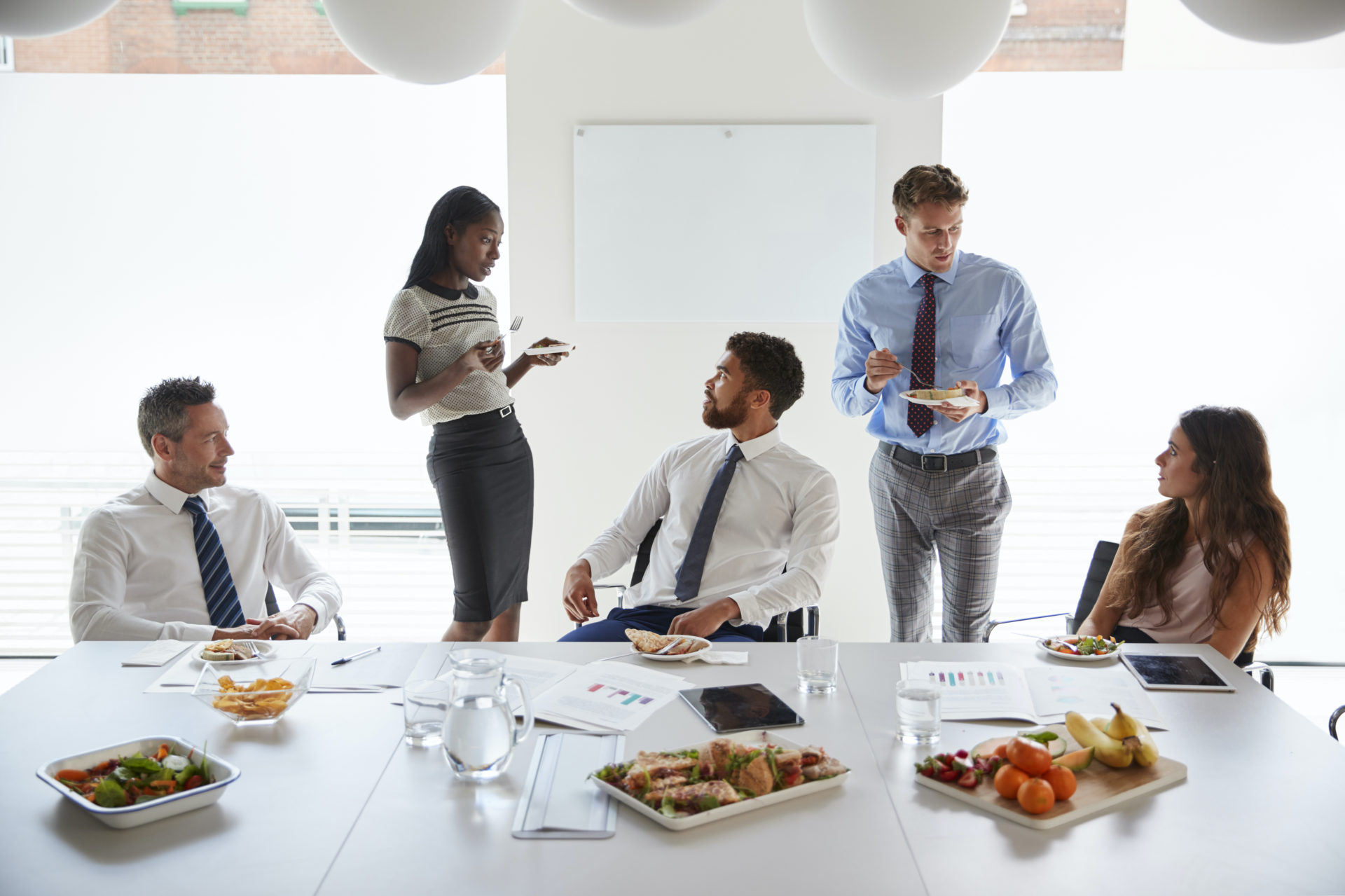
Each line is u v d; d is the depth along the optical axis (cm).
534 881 110
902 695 148
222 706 152
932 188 276
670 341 384
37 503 420
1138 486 422
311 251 459
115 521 231
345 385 464
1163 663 186
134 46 492
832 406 386
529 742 148
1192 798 131
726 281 380
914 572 313
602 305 382
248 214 457
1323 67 435
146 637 209
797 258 379
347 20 220
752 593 225
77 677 178
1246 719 159
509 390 308
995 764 134
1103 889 109
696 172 377
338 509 429
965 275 292
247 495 255
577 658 189
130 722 157
